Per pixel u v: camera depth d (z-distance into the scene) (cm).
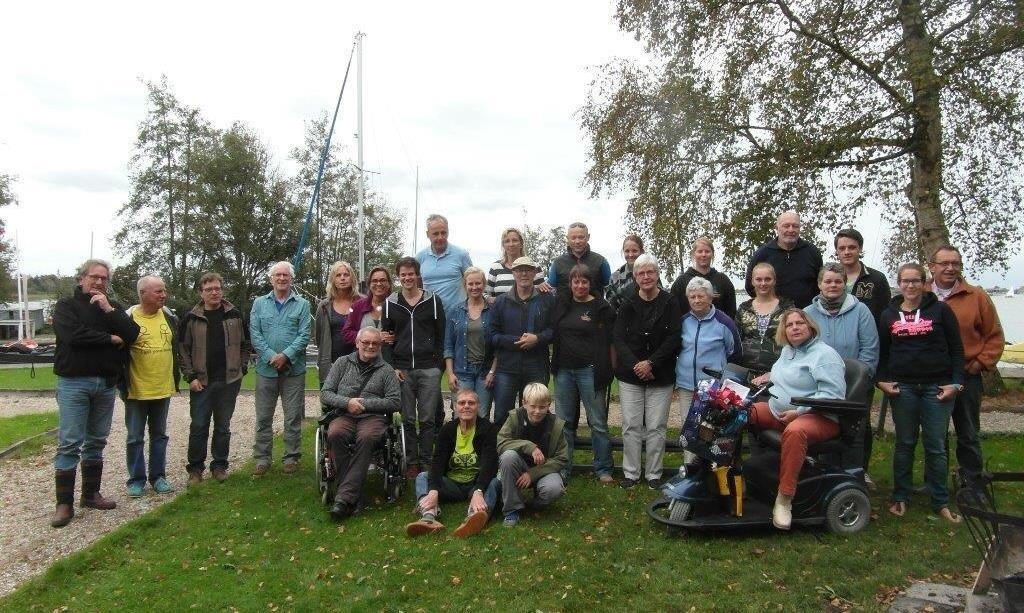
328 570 416
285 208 3734
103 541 467
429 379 610
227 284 3594
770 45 1158
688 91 1240
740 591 370
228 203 3581
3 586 421
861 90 1085
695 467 457
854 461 480
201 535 483
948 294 536
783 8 1123
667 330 554
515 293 597
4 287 3631
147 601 385
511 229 702
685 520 448
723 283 635
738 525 440
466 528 462
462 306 625
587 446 629
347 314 645
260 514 523
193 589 398
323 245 3869
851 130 1055
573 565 409
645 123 1394
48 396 1398
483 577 399
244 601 381
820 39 1070
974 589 332
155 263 3575
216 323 621
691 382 550
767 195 1189
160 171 3606
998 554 322
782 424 476
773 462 465
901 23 1050
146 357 581
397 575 404
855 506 453
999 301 2533
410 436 615
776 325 548
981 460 522
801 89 1094
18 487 645
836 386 452
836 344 511
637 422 568
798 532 451
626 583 384
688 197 1345
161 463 601
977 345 519
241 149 3578
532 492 531
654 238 1466
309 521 507
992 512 332
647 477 572
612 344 583
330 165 3816
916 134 1075
